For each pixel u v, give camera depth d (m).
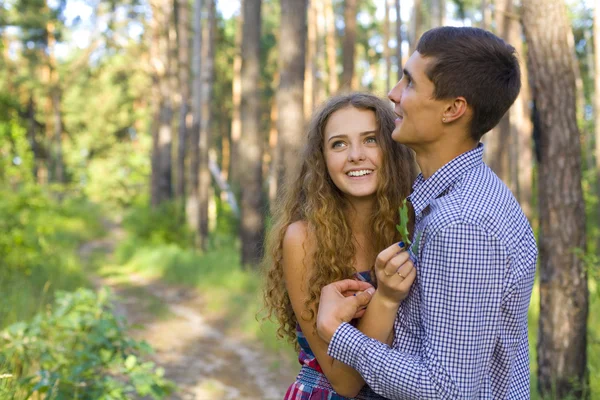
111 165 35.88
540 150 4.44
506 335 1.58
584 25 23.42
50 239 14.32
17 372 4.16
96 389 3.83
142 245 16.69
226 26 31.95
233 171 25.95
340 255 1.89
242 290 11.09
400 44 14.85
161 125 23.91
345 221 1.94
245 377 6.50
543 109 4.39
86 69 29.45
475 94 1.63
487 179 1.64
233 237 20.69
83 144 39.03
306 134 2.07
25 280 8.24
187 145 34.84
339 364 1.74
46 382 3.73
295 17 10.47
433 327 1.52
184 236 17.77
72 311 4.52
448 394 1.47
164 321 8.97
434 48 1.65
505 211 1.58
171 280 12.52
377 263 1.61
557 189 4.38
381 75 36.47
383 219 1.90
